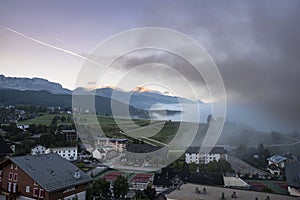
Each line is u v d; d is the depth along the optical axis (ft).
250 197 55.31
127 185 83.87
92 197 76.79
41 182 65.10
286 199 54.24
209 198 54.90
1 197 69.31
